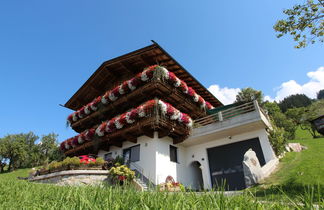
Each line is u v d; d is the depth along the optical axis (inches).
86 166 479.8
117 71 733.9
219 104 872.9
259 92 1258.6
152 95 588.1
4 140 1615.4
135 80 577.3
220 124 529.0
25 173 1159.6
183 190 96.2
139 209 67.9
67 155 766.5
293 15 340.8
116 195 89.1
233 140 535.5
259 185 325.4
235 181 501.4
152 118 494.0
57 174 474.9
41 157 1587.1
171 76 561.0
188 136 571.2
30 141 1744.6
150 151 526.3
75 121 785.6
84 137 659.4
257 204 69.7
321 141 707.4
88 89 818.2
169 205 67.6
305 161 408.8
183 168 577.9
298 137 1285.7
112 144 631.2
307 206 59.3
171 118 532.4
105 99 648.4
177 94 588.1
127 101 612.4
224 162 534.3
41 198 109.4
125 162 535.8
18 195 128.4
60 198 98.7
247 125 495.2
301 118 1293.1
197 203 71.9
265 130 501.4
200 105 671.8
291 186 281.0
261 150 486.6
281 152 503.8
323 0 327.9
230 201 73.8
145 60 644.1
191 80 709.9
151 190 95.0
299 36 345.1
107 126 573.6
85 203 74.8
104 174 459.2
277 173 380.8
